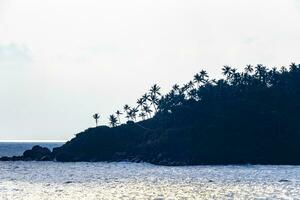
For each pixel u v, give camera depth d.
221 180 128.38
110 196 92.94
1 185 119.25
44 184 122.69
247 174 151.75
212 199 85.75
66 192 101.25
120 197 91.06
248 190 100.62
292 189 101.75
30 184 122.69
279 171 166.25
